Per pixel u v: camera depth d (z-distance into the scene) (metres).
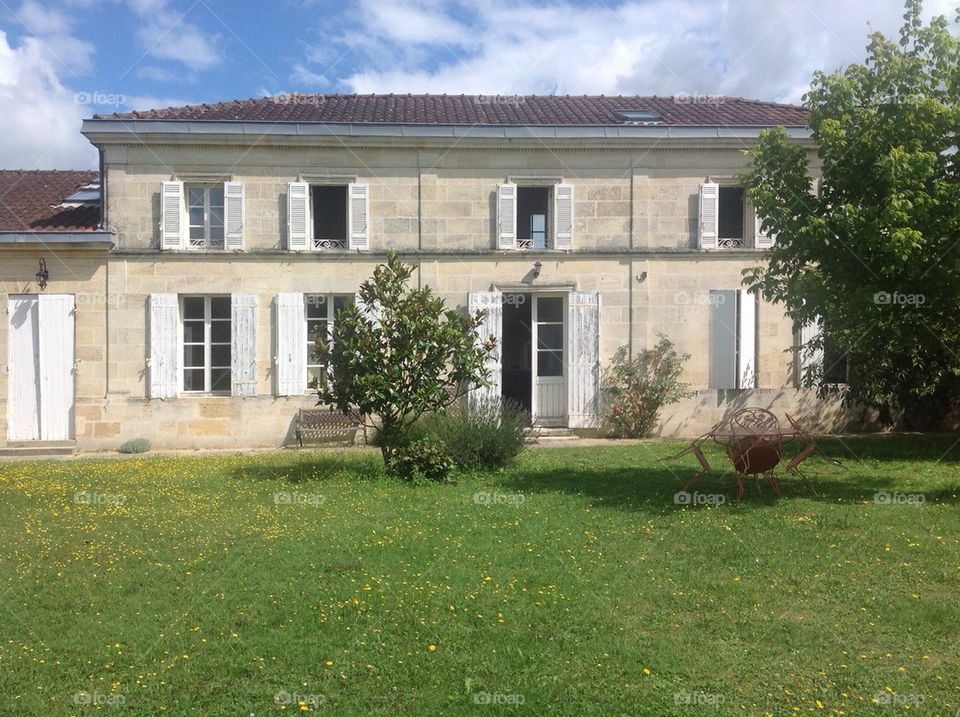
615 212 14.70
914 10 8.36
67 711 4.06
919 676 4.37
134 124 13.88
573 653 4.69
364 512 8.19
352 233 14.46
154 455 13.43
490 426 10.77
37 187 16.77
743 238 15.04
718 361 14.84
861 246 8.11
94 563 6.38
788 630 4.96
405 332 10.16
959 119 7.82
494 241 14.63
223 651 4.73
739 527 7.38
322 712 4.06
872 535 7.00
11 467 11.81
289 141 14.23
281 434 14.39
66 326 14.15
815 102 8.77
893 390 12.92
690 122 15.23
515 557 6.50
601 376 14.71
